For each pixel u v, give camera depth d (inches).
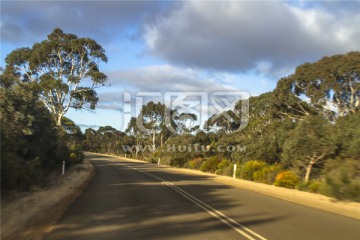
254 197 729.6
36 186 714.8
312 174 999.6
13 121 751.1
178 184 975.6
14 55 1750.7
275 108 1811.0
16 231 366.6
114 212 502.9
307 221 469.7
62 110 1754.4
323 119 1014.4
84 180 968.9
